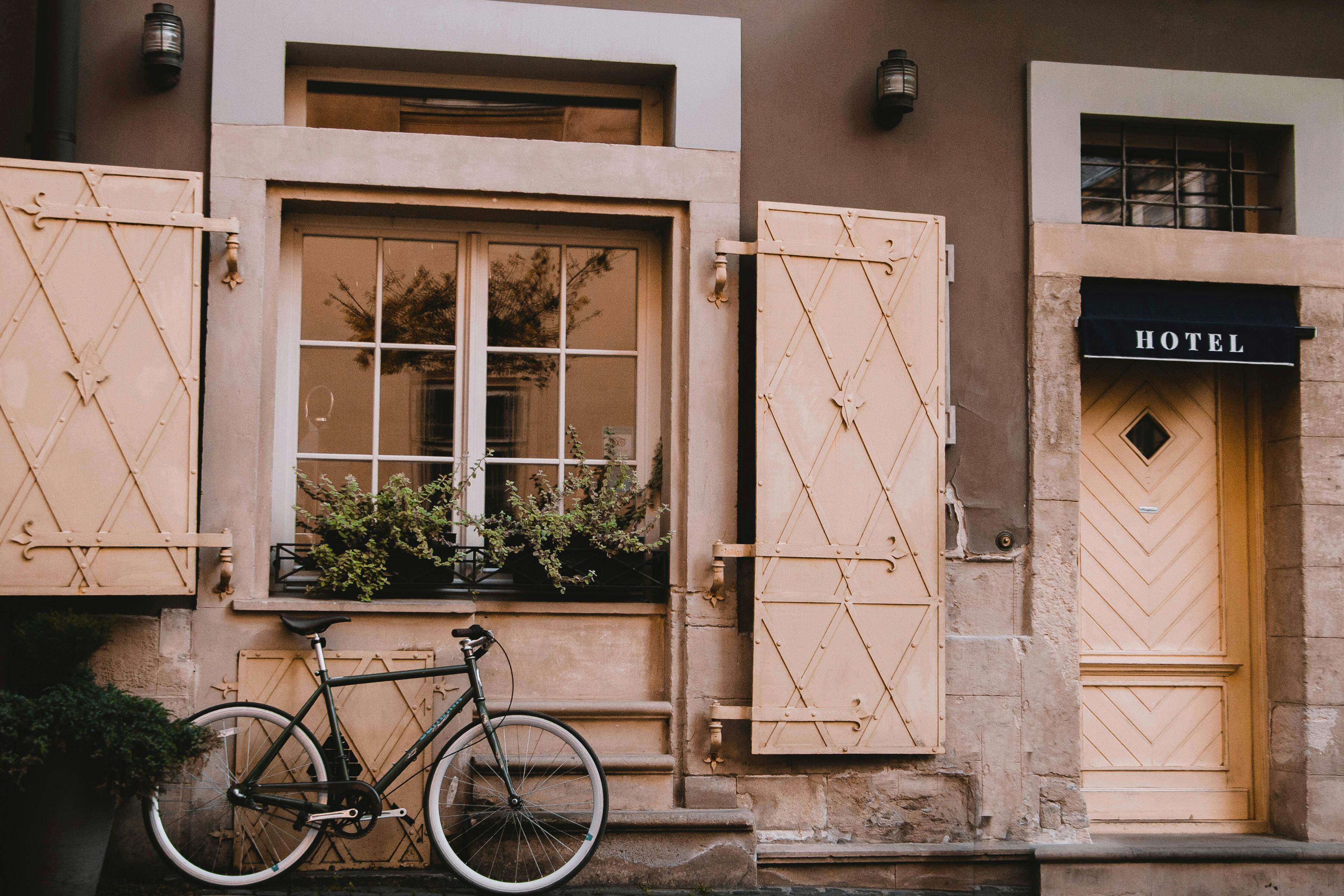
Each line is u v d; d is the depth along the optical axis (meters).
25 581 4.32
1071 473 5.14
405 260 5.06
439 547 4.80
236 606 4.55
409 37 4.81
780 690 4.77
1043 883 4.89
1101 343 5.10
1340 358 5.31
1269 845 5.08
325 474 4.94
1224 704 5.49
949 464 5.10
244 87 4.70
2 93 4.64
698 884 4.61
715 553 4.78
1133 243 5.23
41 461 4.36
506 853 4.54
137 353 4.45
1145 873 4.95
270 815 4.42
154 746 3.91
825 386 4.87
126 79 4.68
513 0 4.91
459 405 5.04
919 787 4.93
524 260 5.14
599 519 4.88
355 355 5.00
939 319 4.98
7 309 4.36
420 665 4.67
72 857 3.91
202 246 4.56
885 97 5.05
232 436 4.61
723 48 5.04
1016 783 5.00
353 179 4.73
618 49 4.95
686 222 5.00
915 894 4.78
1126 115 5.31
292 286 4.94
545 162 4.85
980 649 5.02
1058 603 5.09
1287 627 5.32
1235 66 5.43
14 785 3.88
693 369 4.90
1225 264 5.28
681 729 4.84
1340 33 5.54
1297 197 5.39
